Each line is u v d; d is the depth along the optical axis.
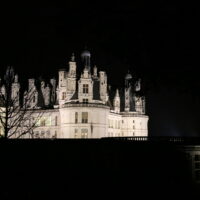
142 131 106.69
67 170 39.44
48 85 99.94
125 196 41.16
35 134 88.44
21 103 94.38
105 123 86.19
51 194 38.19
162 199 42.47
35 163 38.25
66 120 84.81
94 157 40.91
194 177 44.66
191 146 45.06
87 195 39.66
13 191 36.62
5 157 37.06
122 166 42.00
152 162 43.09
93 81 88.31
